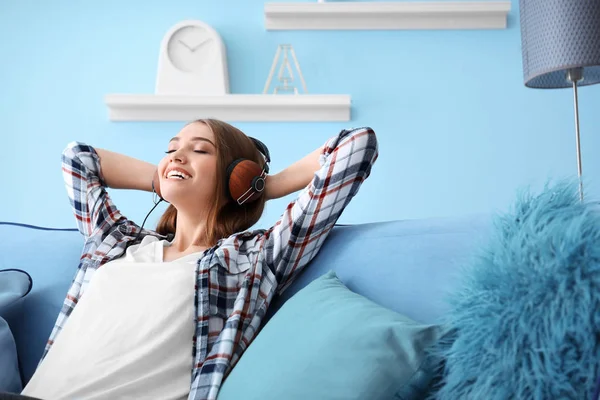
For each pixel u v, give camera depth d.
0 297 1.40
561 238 0.79
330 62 2.80
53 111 2.79
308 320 1.03
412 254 1.17
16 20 2.83
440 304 1.05
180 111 2.75
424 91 2.78
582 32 1.70
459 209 2.73
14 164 2.76
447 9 2.75
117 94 2.70
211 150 1.47
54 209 2.74
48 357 1.25
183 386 1.18
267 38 2.83
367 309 0.97
